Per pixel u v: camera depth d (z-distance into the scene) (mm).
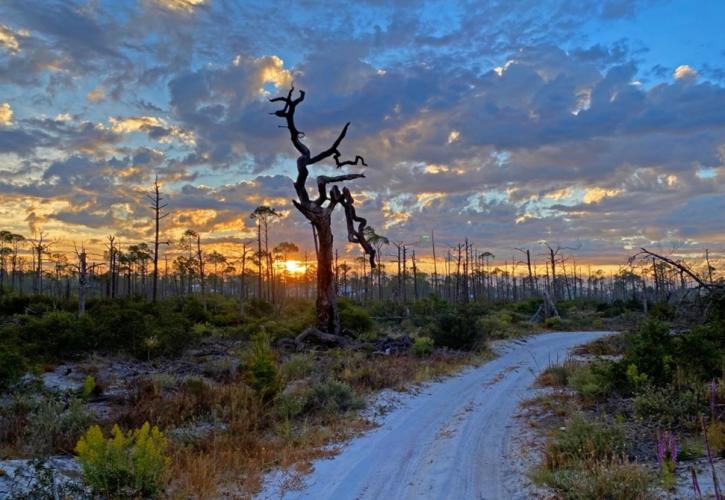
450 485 7023
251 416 10391
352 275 101188
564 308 52375
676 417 8641
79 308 30312
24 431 8750
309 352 20953
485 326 29016
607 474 5836
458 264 68562
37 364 14625
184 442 8875
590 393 11156
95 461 6262
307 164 24531
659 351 11422
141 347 18484
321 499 6719
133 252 56344
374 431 10211
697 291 11984
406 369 16625
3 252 60906
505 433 9531
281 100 23938
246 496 6734
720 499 4297
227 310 38531
